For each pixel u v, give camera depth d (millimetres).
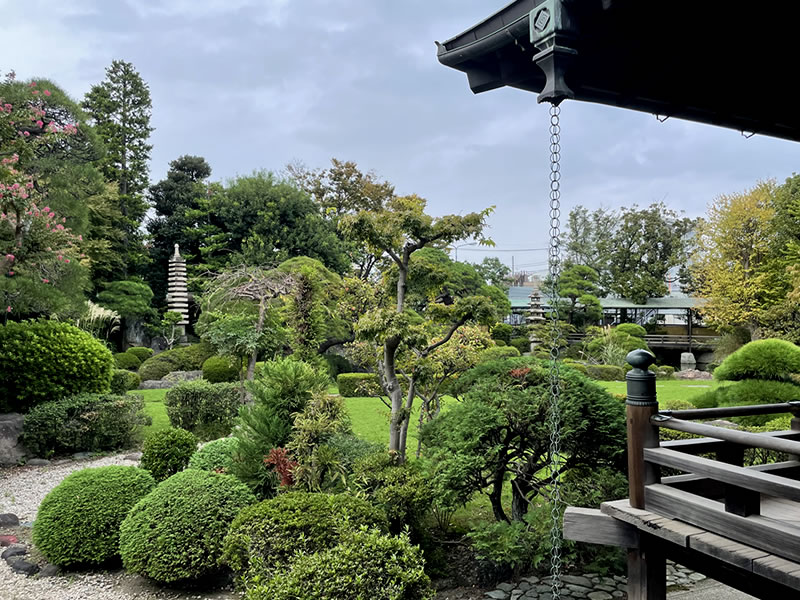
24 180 8445
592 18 2551
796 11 2559
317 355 6250
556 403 3104
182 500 4125
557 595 3076
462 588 3863
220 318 10875
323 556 3010
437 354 5281
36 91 11531
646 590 2482
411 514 4074
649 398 2541
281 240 24172
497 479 4258
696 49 2877
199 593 4023
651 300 30297
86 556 4320
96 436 8562
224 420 9422
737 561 1962
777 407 2938
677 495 2336
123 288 22594
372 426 9219
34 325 8859
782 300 19484
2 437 7820
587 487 3887
